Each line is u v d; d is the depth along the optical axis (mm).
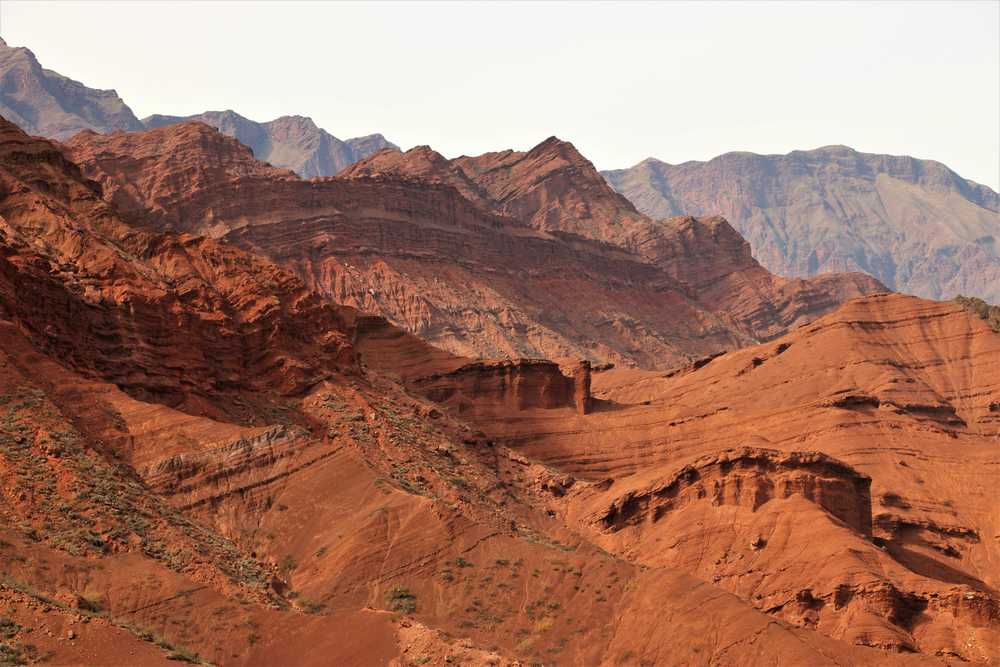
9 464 101000
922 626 119375
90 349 118188
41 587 92625
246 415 124625
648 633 109250
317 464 117938
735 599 111812
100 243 131125
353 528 112938
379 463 123938
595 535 135625
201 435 114688
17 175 139375
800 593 120438
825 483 132500
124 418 113438
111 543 98562
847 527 129375
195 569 99250
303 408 130000
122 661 84250
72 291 120812
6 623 84188
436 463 131875
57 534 97375
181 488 111062
